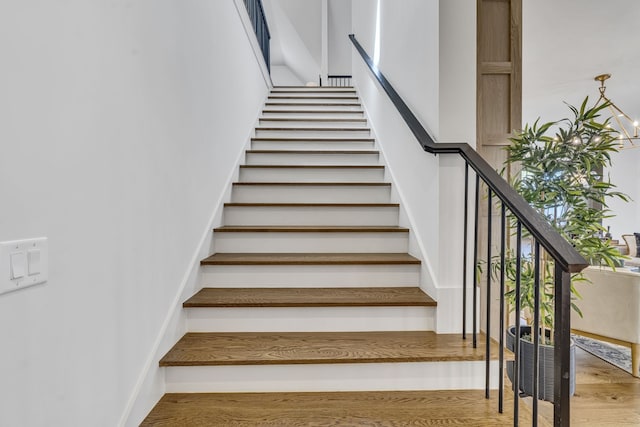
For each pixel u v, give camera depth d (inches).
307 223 92.8
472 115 64.6
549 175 61.6
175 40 61.2
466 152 58.9
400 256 79.8
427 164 70.0
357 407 51.6
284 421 48.3
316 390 55.7
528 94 185.5
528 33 122.8
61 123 33.6
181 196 63.7
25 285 29.4
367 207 92.7
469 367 56.1
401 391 55.8
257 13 159.2
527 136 65.0
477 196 57.5
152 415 49.4
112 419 41.9
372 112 132.8
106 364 40.8
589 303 105.2
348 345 59.7
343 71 276.2
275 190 100.1
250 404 52.2
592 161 60.1
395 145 97.0
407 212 84.1
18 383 29.0
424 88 72.0
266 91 172.6
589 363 101.1
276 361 55.0
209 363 54.7
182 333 63.2
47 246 31.8
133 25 46.9
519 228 45.5
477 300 65.8
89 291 37.9
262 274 74.7
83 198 36.9
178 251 62.4
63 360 34.0
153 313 52.6
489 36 72.5
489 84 72.7
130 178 46.1
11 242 28.1
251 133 131.5
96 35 38.8
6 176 27.8
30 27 30.0
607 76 159.2
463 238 63.9
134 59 47.1
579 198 61.0
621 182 272.5
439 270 64.4
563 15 111.9
